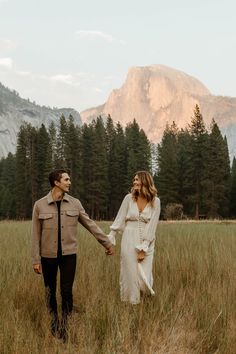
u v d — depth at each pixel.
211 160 64.19
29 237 12.26
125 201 6.39
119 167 76.50
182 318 4.93
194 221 37.91
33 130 75.94
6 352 4.03
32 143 74.25
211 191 63.47
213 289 6.08
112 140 83.00
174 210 59.16
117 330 4.47
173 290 6.27
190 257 8.27
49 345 4.36
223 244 9.92
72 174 73.38
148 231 6.20
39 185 73.88
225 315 5.16
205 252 8.89
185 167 70.31
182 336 4.52
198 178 65.62
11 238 12.19
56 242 5.43
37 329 4.95
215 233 13.56
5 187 84.81
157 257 8.50
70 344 4.18
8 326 4.49
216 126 65.50
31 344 4.16
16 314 4.96
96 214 73.31
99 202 72.19
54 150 75.75
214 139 64.88
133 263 6.11
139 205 6.29
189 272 7.34
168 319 5.06
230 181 66.94
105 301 5.34
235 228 18.20
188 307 5.44
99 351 4.18
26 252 9.14
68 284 5.42
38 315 5.30
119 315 5.05
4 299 5.64
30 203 74.00
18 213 73.88
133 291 6.04
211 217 63.22
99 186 71.81
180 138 92.94
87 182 74.19
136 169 74.38
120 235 13.08
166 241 10.88
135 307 5.55
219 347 4.52
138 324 5.03
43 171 73.31
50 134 85.56
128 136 89.00
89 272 7.13
